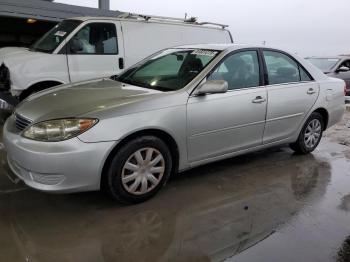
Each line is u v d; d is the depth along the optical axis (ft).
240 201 11.51
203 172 13.69
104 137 9.74
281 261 8.61
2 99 17.51
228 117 12.31
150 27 22.56
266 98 13.43
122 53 21.27
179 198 11.50
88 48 20.10
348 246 9.31
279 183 13.03
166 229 9.76
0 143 16.07
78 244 8.93
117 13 29.99
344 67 33.60
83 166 9.58
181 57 13.44
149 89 11.96
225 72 12.57
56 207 10.64
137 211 10.59
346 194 12.37
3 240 8.94
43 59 18.60
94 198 11.24
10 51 19.63
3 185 11.89
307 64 15.69
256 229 9.93
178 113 11.05
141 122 10.32
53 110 10.23
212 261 8.52
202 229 9.84
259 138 13.73
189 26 24.40
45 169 9.41
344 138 19.86
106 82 13.34
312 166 14.94
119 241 9.14
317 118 16.08
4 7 24.67
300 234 9.77
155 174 11.13
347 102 32.42
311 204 11.51
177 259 8.57
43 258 8.37
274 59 14.30
